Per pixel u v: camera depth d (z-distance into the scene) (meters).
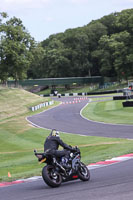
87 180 10.84
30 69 153.62
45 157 10.16
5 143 32.91
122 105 60.28
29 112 66.75
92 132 34.38
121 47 119.25
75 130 37.06
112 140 27.97
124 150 20.30
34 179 12.38
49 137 10.59
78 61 146.12
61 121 46.91
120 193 8.34
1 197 9.13
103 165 14.35
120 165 13.81
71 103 79.12
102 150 22.69
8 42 89.56
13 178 12.98
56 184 10.00
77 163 10.73
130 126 36.31
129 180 10.09
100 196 8.16
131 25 121.88
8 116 61.84
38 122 48.16
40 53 100.31
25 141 33.22
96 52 139.25
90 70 149.88
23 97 85.81
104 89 123.00
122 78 124.88
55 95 120.56
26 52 93.19
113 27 156.12
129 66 120.12
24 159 23.17
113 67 137.88
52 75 148.75
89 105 69.00
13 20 94.62
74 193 8.80
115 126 37.38
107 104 66.06
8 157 24.89
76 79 130.12
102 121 42.94
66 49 147.62
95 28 151.50
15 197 8.97
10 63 91.19
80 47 145.50
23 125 46.09
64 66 146.38
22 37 94.00
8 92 87.31
